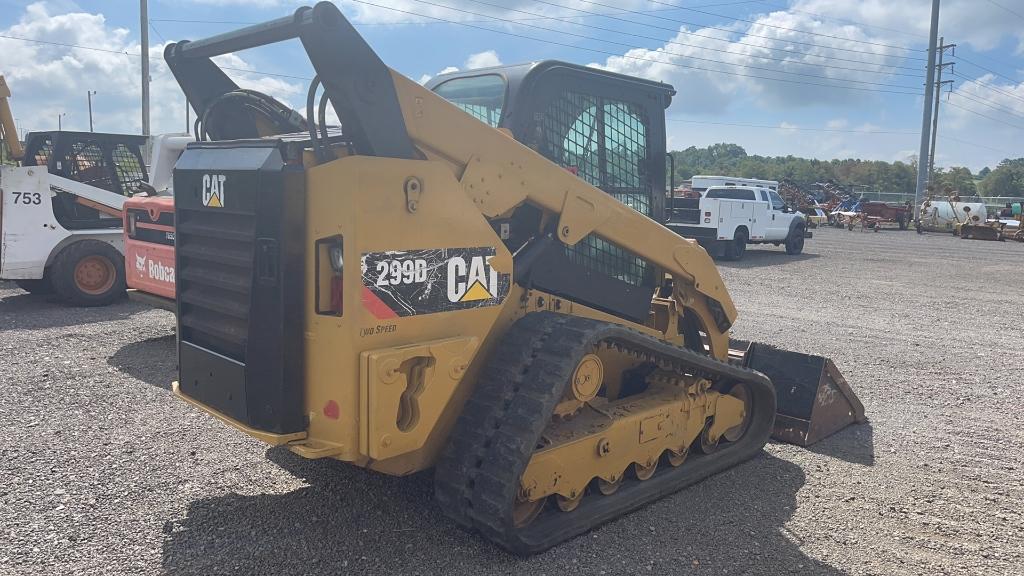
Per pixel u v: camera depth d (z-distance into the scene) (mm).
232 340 3377
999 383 7207
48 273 9602
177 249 3691
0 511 3842
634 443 4125
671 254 4590
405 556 3473
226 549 3502
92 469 4430
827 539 3855
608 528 3885
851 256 21109
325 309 3170
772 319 10445
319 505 3990
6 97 10180
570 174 3936
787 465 4941
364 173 3012
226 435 5051
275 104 4117
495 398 3475
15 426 5148
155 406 5660
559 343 3535
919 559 3680
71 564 3334
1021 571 3590
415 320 3244
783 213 21016
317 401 3201
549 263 4121
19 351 7301
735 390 5102
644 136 4816
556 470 3650
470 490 3393
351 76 3010
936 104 48250
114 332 8258
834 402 5590
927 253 22562
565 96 4297
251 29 3369
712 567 3506
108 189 10070
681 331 5172
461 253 3410
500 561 3455
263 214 3100
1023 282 15320
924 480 4727
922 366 7816
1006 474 4863
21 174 9148
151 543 3547
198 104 4195
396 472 3467
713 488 4504
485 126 3525
